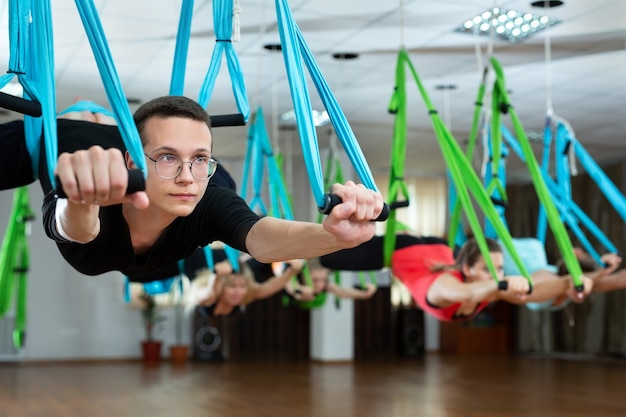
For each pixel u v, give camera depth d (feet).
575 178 45.42
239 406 24.89
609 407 24.70
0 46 22.16
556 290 15.70
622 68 25.48
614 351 42.88
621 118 32.96
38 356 41.83
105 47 4.73
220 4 6.95
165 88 27.35
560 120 18.29
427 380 32.76
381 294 44.57
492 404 25.35
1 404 25.58
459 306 16.97
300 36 5.62
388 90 28.40
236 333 42.65
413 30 21.77
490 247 16.51
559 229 15.25
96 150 4.01
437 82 27.27
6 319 41.65
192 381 32.50
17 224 17.54
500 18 20.85
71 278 42.86
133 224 6.07
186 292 42.78
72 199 4.07
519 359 43.52
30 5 6.17
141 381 32.60
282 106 31.04
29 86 6.13
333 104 5.40
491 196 16.72
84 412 23.75
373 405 25.09
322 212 4.63
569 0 19.51
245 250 5.99
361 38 22.41
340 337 41.70
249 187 43.11
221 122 6.88
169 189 5.36
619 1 19.51
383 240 18.26
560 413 23.45
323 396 27.37
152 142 5.34
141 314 43.65
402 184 16.40
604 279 17.51
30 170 7.40
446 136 15.21
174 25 20.85
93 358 42.65
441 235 47.16
